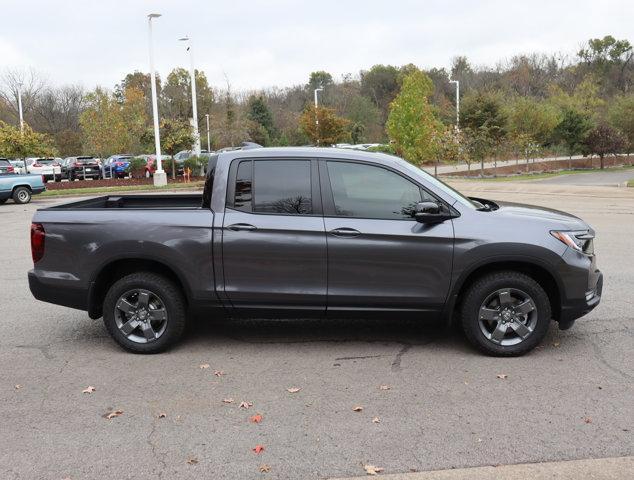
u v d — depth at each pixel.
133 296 5.35
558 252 4.94
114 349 5.51
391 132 31.78
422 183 5.11
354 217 5.08
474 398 4.27
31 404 4.30
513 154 46.94
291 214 5.12
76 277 5.30
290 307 5.16
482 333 5.10
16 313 6.83
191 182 31.33
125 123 35.38
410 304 5.08
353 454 3.52
